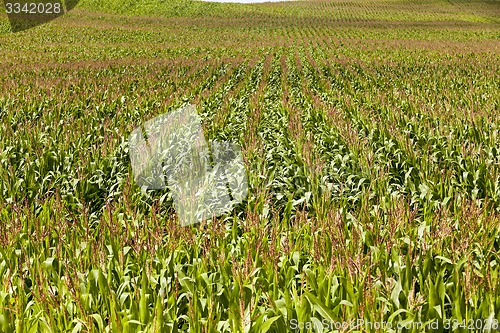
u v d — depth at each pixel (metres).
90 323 3.43
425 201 6.73
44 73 23.78
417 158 8.40
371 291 3.72
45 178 7.35
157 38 53.34
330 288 3.94
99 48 40.91
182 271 4.52
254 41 51.53
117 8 82.25
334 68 26.80
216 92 17.89
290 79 23.05
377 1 110.75
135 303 3.69
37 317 3.66
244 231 5.50
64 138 9.87
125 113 13.54
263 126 12.41
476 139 9.87
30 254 4.84
